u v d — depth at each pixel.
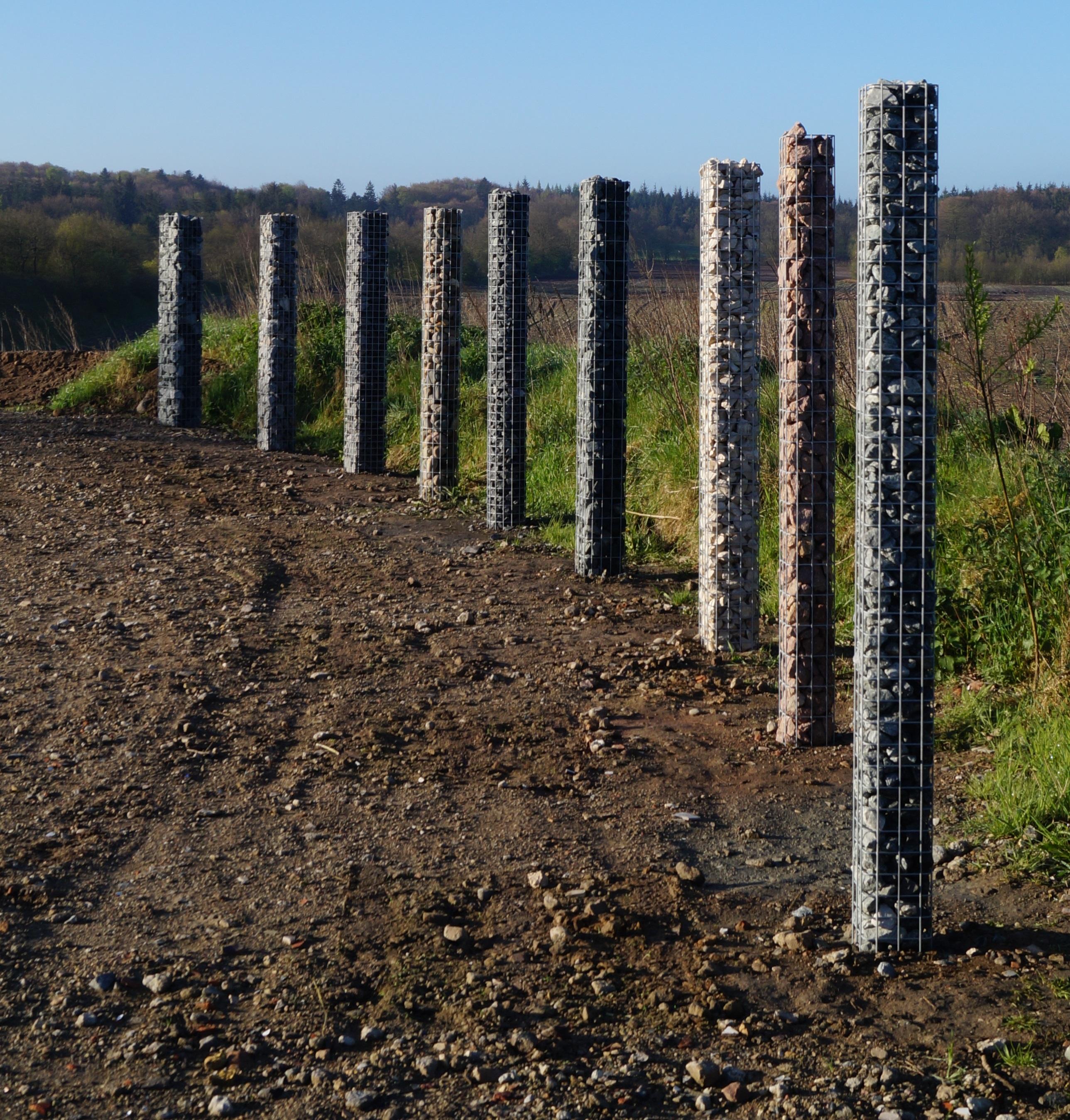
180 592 8.50
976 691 6.12
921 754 3.69
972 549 7.01
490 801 5.05
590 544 8.98
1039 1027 3.31
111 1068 3.16
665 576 9.07
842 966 3.68
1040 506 7.02
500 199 10.48
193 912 4.05
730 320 6.93
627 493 10.70
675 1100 3.04
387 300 13.43
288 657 7.10
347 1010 3.45
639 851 4.56
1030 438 8.38
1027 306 9.50
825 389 5.52
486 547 10.05
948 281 10.70
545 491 11.65
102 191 77.19
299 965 3.69
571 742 5.77
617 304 8.77
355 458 13.45
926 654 3.67
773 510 9.19
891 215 3.59
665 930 3.94
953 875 4.30
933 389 3.62
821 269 5.48
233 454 14.38
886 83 3.58
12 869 4.36
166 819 4.85
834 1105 2.99
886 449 3.63
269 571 9.13
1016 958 3.68
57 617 7.79
